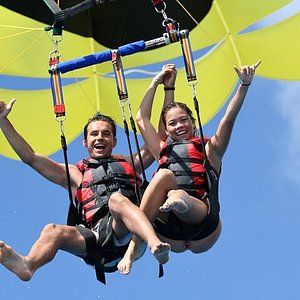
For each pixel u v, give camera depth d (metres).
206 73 13.61
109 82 14.02
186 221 10.91
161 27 13.95
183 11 13.72
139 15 13.93
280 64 13.19
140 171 12.09
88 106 13.99
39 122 13.84
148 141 11.74
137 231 10.50
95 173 11.66
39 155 11.94
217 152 11.38
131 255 10.60
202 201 11.12
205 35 13.63
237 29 13.34
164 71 12.03
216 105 13.51
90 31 14.09
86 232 11.08
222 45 13.43
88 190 11.57
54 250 10.80
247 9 13.27
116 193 10.91
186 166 11.31
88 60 11.38
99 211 11.36
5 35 13.59
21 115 13.75
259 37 13.29
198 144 11.46
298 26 13.15
